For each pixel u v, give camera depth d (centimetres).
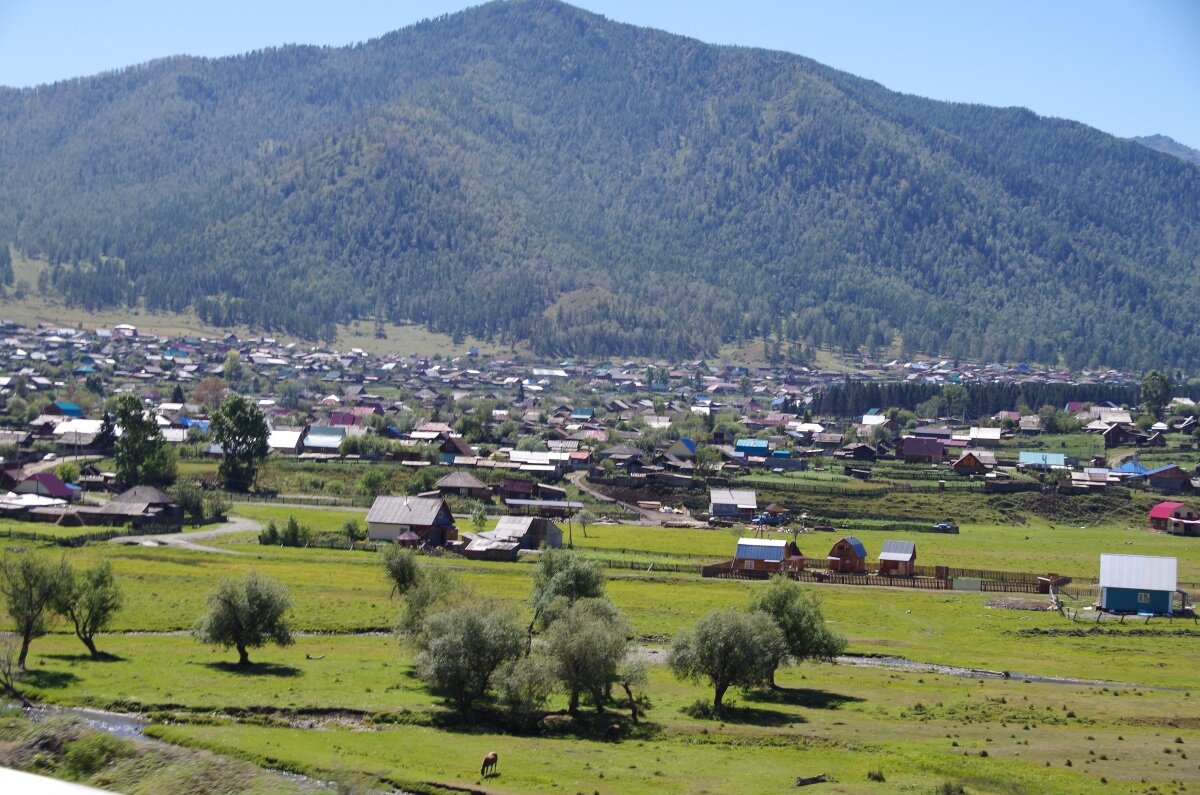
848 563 19950
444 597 12962
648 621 15138
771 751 9794
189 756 7875
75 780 7462
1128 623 16075
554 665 10606
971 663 13650
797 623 12712
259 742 9406
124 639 13338
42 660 11875
